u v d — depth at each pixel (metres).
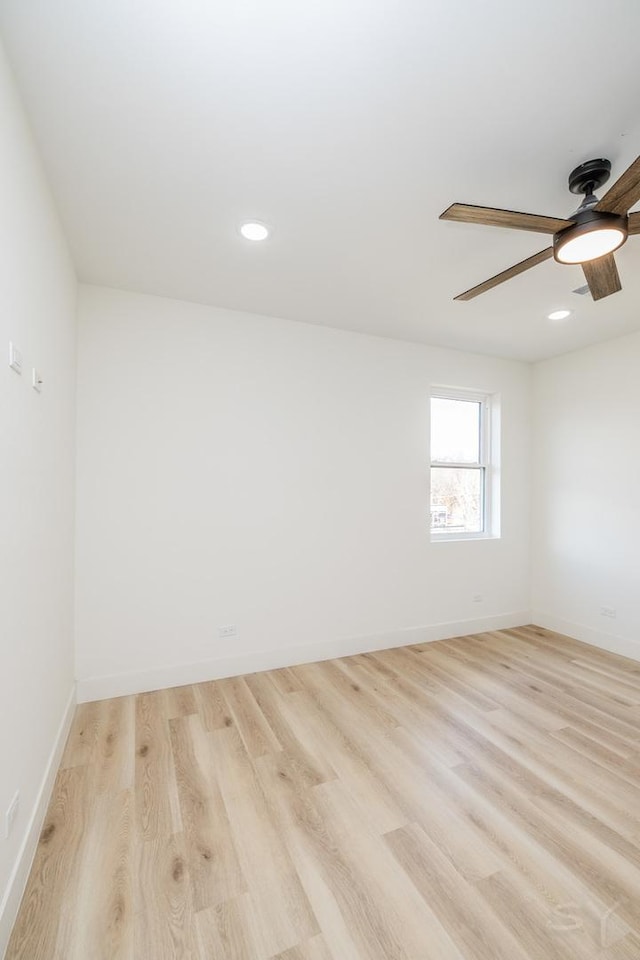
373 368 3.63
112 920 1.33
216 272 2.57
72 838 1.64
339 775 2.02
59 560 2.11
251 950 1.25
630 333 3.55
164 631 2.89
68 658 2.41
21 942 1.26
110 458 2.76
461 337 3.68
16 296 1.36
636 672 3.21
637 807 1.83
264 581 3.20
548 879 1.48
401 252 2.34
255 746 2.23
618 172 1.74
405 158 1.67
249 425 3.16
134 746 2.22
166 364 2.91
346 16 1.15
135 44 1.23
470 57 1.26
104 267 2.51
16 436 1.37
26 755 1.50
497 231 2.15
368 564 3.60
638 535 3.48
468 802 1.85
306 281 2.68
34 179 1.57
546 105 1.43
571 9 1.13
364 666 3.29
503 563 4.24
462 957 1.23
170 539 2.91
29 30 1.19
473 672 3.19
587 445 3.88
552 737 2.34
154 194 1.88
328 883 1.46
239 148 1.62
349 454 3.53
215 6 1.12
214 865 1.53
